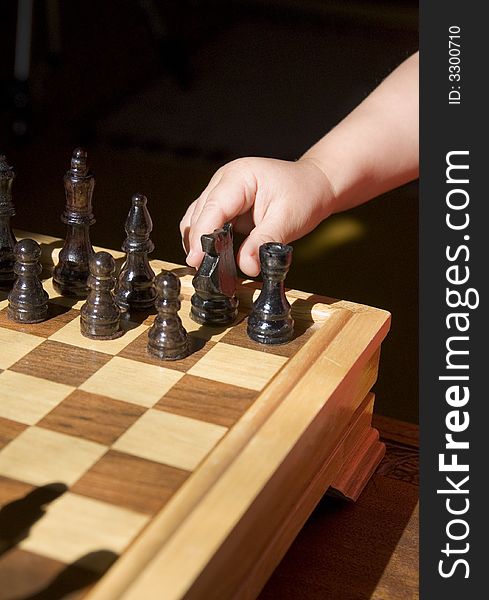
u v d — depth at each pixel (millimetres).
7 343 1418
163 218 3328
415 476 1479
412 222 3312
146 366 1381
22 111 4043
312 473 1302
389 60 4801
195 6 5324
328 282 2980
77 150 1551
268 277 1453
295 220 1713
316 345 1413
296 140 4012
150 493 1125
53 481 1138
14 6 5168
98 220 3318
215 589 1045
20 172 3662
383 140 1965
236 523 1062
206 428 1250
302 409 1266
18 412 1261
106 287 1442
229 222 1672
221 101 4336
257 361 1411
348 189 1872
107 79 4500
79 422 1247
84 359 1391
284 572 1279
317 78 4586
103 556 1030
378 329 1470
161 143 3932
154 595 960
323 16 5227
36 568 1011
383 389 2586
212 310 1495
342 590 1256
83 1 5242
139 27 5047
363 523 1373
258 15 5266
